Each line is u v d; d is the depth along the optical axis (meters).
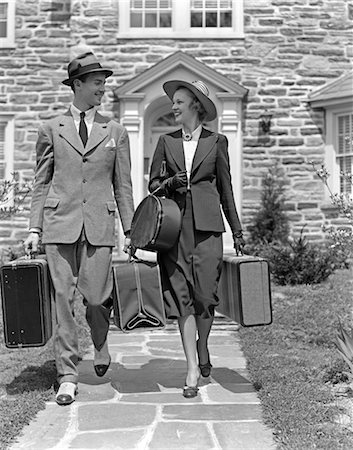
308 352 5.08
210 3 10.89
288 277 8.48
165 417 3.45
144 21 10.93
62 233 3.83
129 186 4.13
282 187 10.67
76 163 3.91
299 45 10.78
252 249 9.70
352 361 3.85
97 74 3.97
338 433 3.13
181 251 3.84
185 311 3.83
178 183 3.84
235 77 10.76
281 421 3.27
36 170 4.03
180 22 10.84
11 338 3.72
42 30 10.88
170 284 3.87
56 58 10.87
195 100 4.03
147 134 11.02
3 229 10.61
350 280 8.63
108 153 3.99
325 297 7.31
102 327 4.00
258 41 10.77
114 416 3.47
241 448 2.99
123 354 5.25
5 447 3.01
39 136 4.00
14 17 10.90
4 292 3.72
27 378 4.23
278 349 5.19
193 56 10.70
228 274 4.07
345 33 10.80
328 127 10.69
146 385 4.15
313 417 3.35
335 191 10.64
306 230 10.63
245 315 3.75
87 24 10.84
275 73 10.76
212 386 4.11
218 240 3.92
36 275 3.71
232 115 10.51
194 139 4.05
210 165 3.94
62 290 3.84
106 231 3.93
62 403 3.68
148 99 10.53
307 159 10.72
